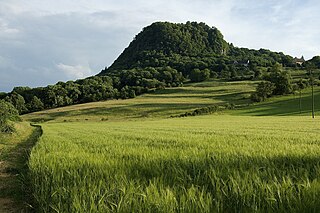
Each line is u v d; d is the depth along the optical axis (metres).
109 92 147.00
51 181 5.98
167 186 4.70
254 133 21.86
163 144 13.20
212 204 3.94
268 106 97.12
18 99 123.56
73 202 4.29
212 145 11.56
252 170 5.48
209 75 186.88
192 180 5.23
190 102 120.44
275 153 8.31
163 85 167.88
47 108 132.12
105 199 4.34
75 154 9.62
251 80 173.62
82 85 149.62
